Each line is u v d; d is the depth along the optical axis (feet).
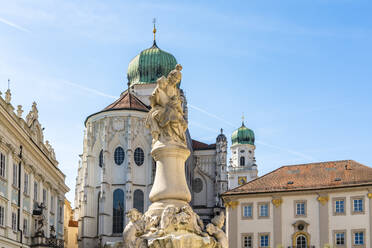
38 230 183.32
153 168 300.20
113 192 296.10
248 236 221.87
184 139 60.08
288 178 228.43
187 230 54.08
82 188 323.16
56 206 225.15
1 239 143.43
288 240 216.33
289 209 219.00
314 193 217.15
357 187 210.18
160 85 60.18
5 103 156.25
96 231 295.89
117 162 300.20
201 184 378.12
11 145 157.58
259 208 223.10
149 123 60.13
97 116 308.40
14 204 161.17
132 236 53.78
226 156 372.79
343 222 210.79
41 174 196.75
